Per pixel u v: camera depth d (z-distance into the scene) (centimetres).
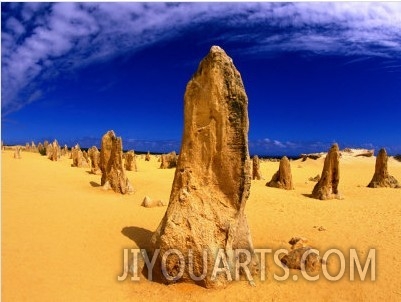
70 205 1541
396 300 859
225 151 972
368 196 2300
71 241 1118
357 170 4350
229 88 964
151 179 2644
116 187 1959
